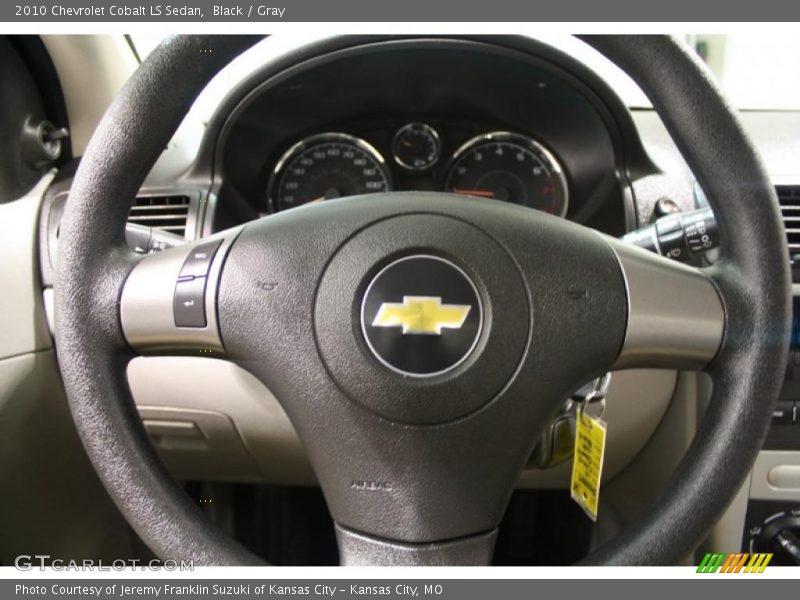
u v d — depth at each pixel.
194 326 0.49
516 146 1.12
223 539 0.49
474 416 0.46
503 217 0.49
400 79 1.03
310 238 0.49
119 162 0.50
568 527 1.22
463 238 0.48
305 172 1.14
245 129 1.01
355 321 0.47
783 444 0.86
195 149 1.05
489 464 0.47
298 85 1.00
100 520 1.15
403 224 0.48
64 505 1.04
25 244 0.91
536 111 1.06
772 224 0.49
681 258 0.61
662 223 0.61
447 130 1.15
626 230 0.92
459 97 1.07
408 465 0.47
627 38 0.49
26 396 0.90
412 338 0.46
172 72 0.50
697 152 0.50
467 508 0.47
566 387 0.48
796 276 0.84
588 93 0.93
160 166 1.00
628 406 0.88
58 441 0.99
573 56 0.91
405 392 0.46
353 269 0.47
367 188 1.14
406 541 0.47
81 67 1.02
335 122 1.13
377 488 0.47
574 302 0.48
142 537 0.49
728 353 0.49
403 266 0.47
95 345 0.50
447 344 0.46
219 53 0.51
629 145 0.94
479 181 1.14
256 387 0.87
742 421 0.48
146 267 0.50
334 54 0.95
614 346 0.49
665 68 0.49
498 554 1.27
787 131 0.96
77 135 1.08
